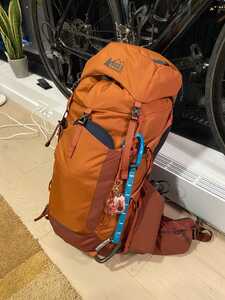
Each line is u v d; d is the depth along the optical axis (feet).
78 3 4.56
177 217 3.46
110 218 2.61
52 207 2.81
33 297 2.81
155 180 3.56
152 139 2.57
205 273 2.90
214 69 2.66
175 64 3.36
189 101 3.82
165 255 3.07
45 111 5.22
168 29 3.21
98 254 2.86
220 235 3.22
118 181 2.46
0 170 4.33
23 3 5.47
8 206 3.74
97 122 2.42
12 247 3.25
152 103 2.41
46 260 3.11
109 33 4.37
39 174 4.23
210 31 3.34
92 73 2.60
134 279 2.91
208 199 3.00
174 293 2.77
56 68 5.19
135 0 3.58
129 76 2.40
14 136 5.02
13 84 5.98
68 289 2.85
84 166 2.40
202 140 3.66
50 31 4.81
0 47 6.79
